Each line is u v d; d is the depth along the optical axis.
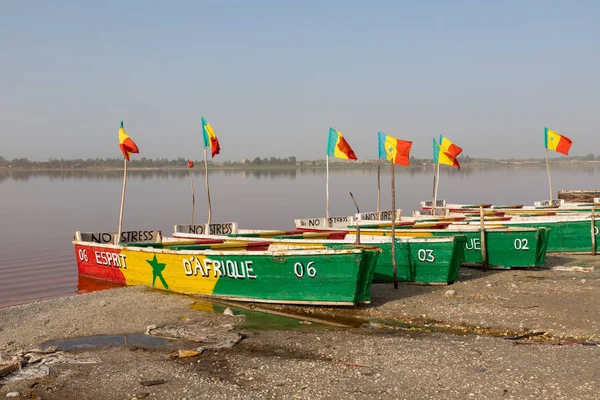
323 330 13.51
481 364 10.62
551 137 35.94
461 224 24.02
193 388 10.00
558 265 21.81
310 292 15.52
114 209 58.34
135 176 180.88
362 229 22.91
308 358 11.43
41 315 15.31
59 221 47.09
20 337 13.48
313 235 21.11
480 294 16.52
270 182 123.94
